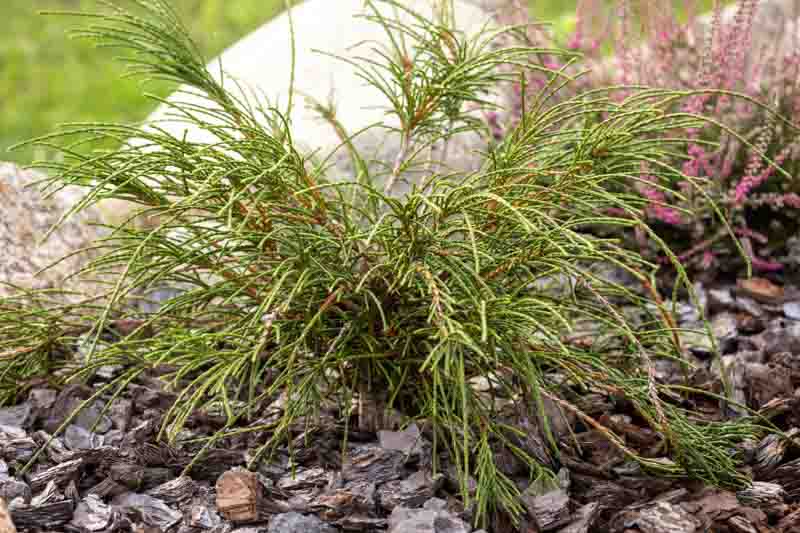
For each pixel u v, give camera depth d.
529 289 1.57
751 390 1.64
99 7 4.23
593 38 2.04
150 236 1.37
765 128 1.86
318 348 1.51
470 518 1.40
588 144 1.45
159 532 1.40
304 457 1.48
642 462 1.45
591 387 1.61
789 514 1.45
